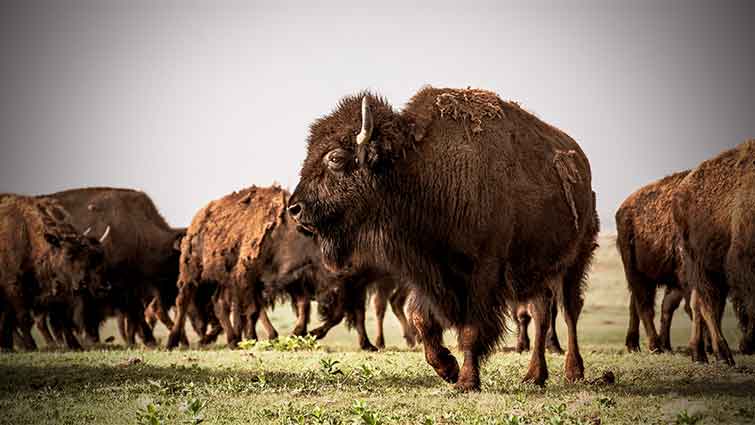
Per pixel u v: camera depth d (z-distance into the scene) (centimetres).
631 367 3631
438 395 2680
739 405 2569
